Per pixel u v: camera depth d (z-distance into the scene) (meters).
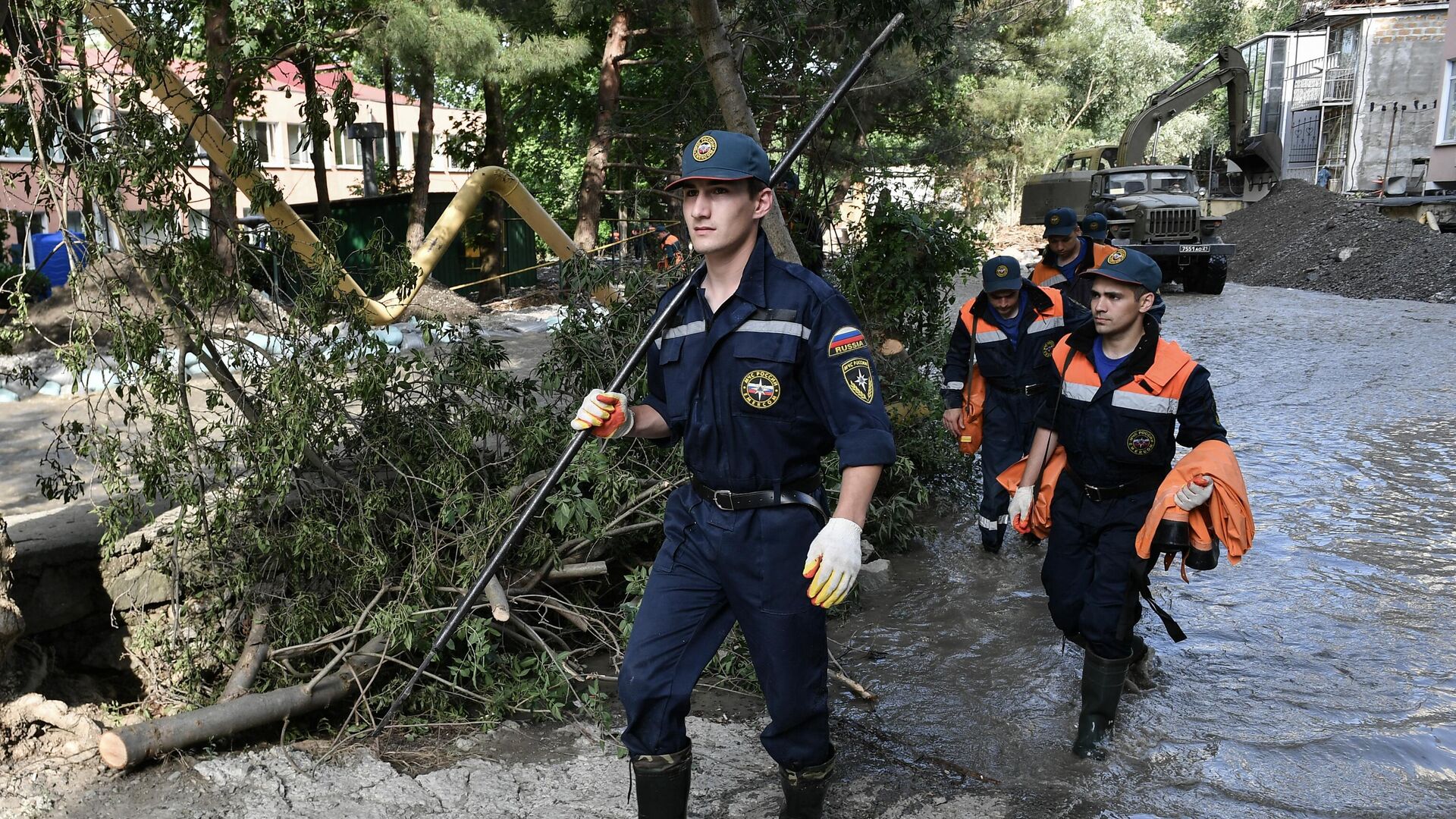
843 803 3.39
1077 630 3.98
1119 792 3.48
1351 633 4.75
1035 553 6.03
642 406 2.95
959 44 20.45
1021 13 27.38
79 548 4.19
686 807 2.84
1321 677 4.33
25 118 3.62
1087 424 3.78
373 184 22.73
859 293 7.01
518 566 4.48
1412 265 19.77
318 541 3.91
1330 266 21.84
